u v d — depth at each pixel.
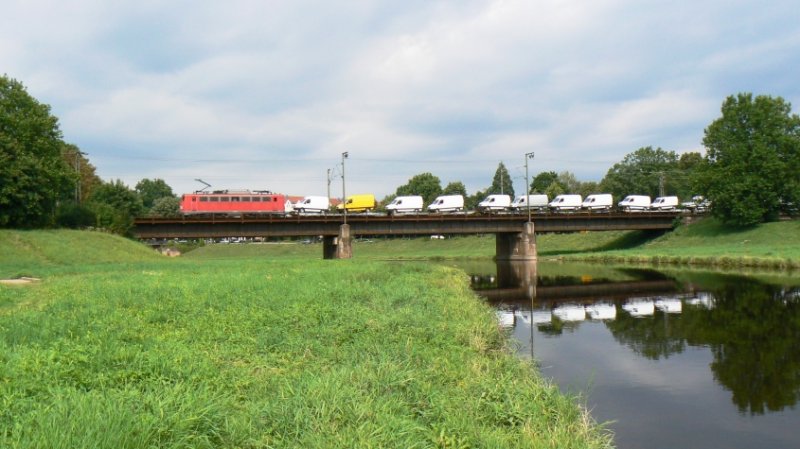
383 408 8.41
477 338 15.19
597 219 83.19
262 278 30.14
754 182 76.69
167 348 12.34
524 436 8.27
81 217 66.00
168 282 27.97
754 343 19.80
